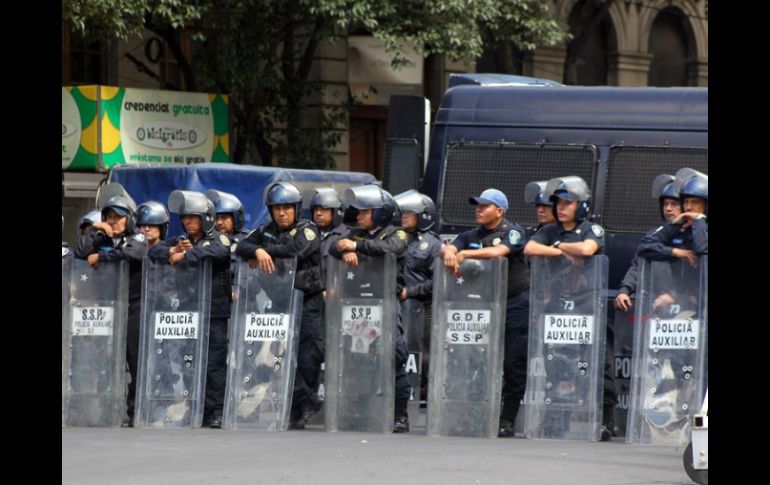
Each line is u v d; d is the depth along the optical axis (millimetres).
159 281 27344
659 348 25078
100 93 47656
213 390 27391
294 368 26656
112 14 45500
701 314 24844
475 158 32594
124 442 24062
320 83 55562
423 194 31375
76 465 20656
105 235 27469
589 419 25328
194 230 27266
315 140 56688
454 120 32938
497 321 25625
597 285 25328
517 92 32500
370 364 26453
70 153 48062
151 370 27312
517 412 26141
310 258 26922
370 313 26453
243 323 26781
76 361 27453
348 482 18781
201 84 52656
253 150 58312
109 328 27484
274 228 26859
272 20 51812
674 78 74188
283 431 26469
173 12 48875
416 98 34562
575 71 63281
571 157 31594
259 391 26688
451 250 25734
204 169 37906
